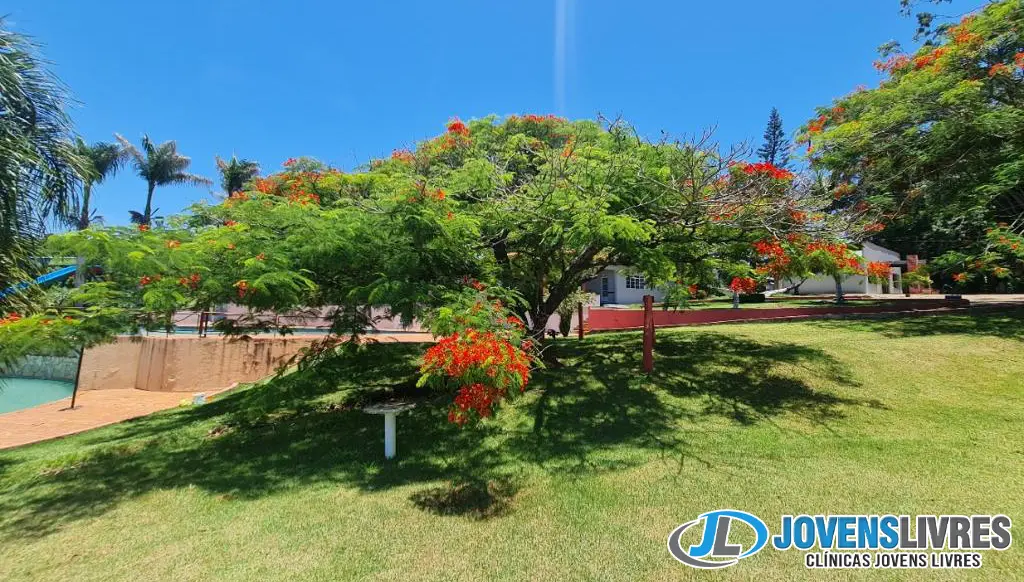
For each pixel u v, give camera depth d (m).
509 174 7.66
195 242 5.80
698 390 7.71
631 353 10.29
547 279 10.67
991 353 8.27
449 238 6.17
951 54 10.38
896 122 10.85
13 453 8.07
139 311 6.12
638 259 7.55
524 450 5.92
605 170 7.03
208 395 12.63
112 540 4.13
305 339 14.90
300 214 5.93
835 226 7.32
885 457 5.03
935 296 23.58
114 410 12.36
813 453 5.26
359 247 6.03
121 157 31.14
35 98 6.87
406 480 5.21
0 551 4.03
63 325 5.58
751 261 9.52
